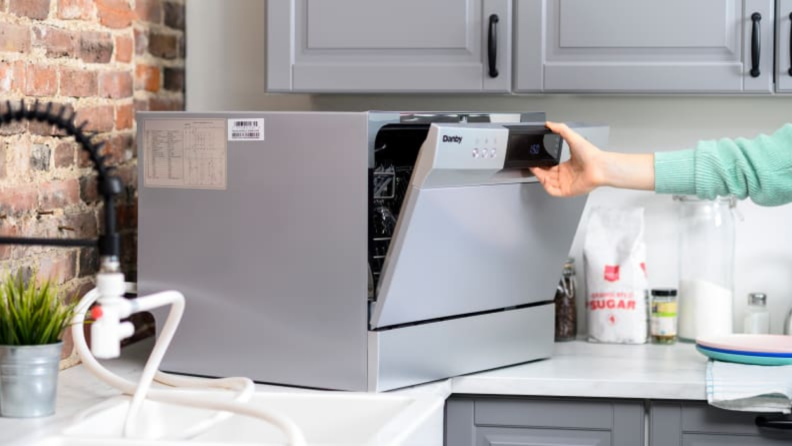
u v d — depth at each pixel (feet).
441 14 8.16
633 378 7.43
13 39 6.92
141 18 8.82
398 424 5.69
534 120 7.79
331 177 6.72
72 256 7.70
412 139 7.41
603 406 7.48
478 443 7.59
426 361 7.13
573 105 9.36
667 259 9.38
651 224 9.39
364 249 6.67
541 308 8.12
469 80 8.17
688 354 8.46
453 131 6.40
